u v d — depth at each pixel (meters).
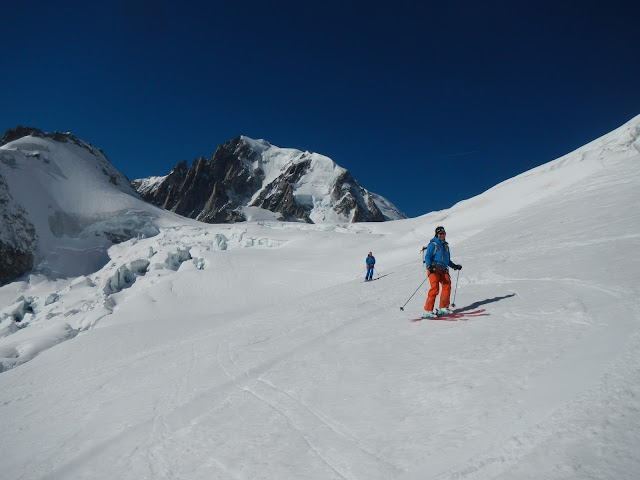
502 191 48.94
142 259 69.06
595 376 3.04
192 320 34.88
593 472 2.03
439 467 2.55
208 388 5.79
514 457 2.40
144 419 5.15
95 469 4.04
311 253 62.44
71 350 27.59
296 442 3.46
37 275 73.00
